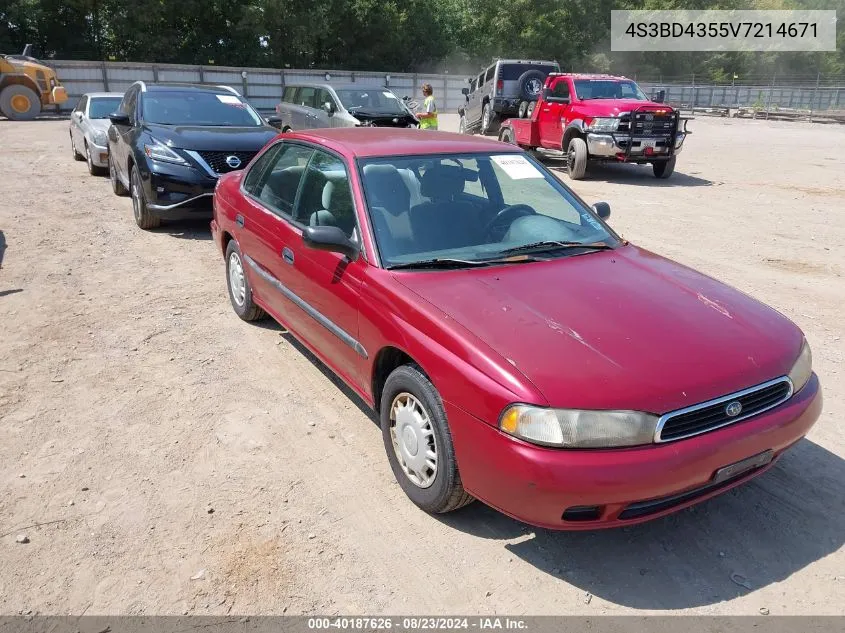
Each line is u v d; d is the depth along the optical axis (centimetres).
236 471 371
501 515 337
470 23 5216
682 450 272
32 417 424
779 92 4472
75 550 309
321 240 363
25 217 957
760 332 321
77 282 685
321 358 436
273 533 321
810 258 798
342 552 310
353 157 411
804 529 326
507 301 326
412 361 338
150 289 669
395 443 349
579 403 268
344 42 4650
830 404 445
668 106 1400
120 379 476
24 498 345
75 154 1534
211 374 486
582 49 5538
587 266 374
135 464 376
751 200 1195
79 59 4072
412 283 344
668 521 333
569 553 311
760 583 292
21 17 3819
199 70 3647
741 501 347
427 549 312
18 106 2703
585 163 1430
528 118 1744
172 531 322
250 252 521
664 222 1003
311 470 372
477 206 413
